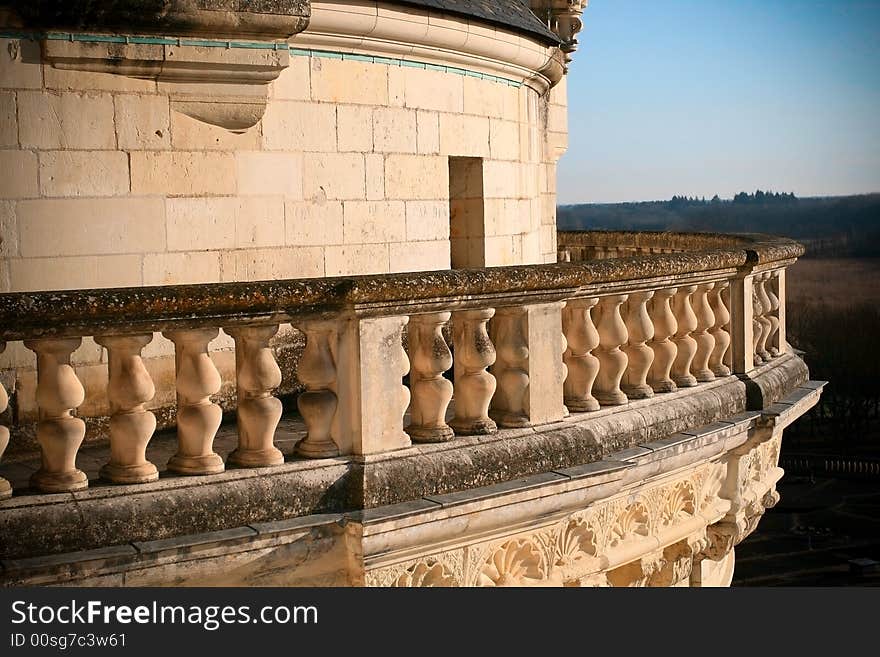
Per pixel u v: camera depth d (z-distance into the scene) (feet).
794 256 36.52
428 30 32.94
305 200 30.37
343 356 21.98
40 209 25.52
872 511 197.77
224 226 28.43
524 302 24.45
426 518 22.17
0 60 24.93
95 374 26.04
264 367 21.12
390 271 32.99
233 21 26.53
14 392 24.98
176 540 19.79
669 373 30.01
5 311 18.52
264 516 20.81
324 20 30.12
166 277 27.40
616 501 28.22
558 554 26.25
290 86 29.91
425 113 34.09
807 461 221.05
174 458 20.84
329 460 21.81
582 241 66.90
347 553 21.86
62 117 25.71
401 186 33.30
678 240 58.13
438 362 23.13
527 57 38.55
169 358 27.25
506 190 39.01
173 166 27.35
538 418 25.04
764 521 200.13
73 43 25.41
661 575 31.81
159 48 26.30
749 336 32.71
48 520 18.93
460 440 23.62
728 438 30.66
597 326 27.37
